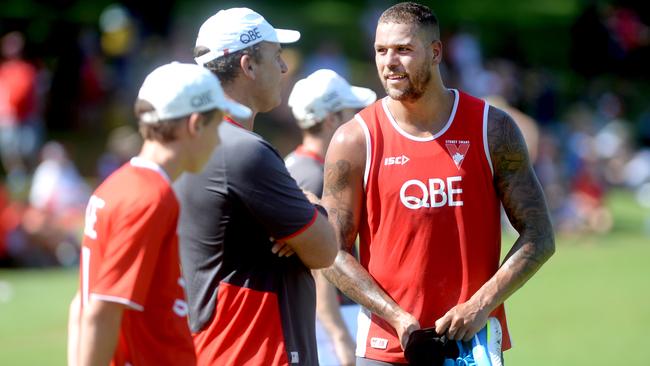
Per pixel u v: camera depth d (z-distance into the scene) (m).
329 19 108.69
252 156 15.71
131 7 85.81
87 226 13.96
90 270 13.66
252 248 16.02
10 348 33.00
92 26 88.88
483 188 17.14
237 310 15.91
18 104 66.19
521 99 85.19
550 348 34.03
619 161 79.75
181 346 14.02
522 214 17.19
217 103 13.99
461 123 17.19
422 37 16.81
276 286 16.05
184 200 16.17
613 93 97.50
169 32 86.44
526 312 40.06
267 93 16.89
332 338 20.17
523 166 17.22
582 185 62.38
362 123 17.50
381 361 17.44
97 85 80.75
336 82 20.80
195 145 13.97
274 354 15.83
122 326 13.66
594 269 49.81
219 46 16.50
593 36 101.75
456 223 17.03
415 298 17.08
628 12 104.44
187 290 16.28
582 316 39.12
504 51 102.75
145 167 13.69
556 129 81.06
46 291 42.69
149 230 13.33
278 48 17.11
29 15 88.94
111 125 80.12
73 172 52.97
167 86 13.72
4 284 44.16
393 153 17.23
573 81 100.69
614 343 34.66
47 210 49.50
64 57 80.62
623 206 73.12
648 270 49.34
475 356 16.53
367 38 95.06
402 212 17.11
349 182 17.44
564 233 61.34
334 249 16.23
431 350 16.59
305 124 20.81
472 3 119.19
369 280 17.16
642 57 102.62
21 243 48.75
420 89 16.89
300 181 20.55
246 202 15.73
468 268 17.05
